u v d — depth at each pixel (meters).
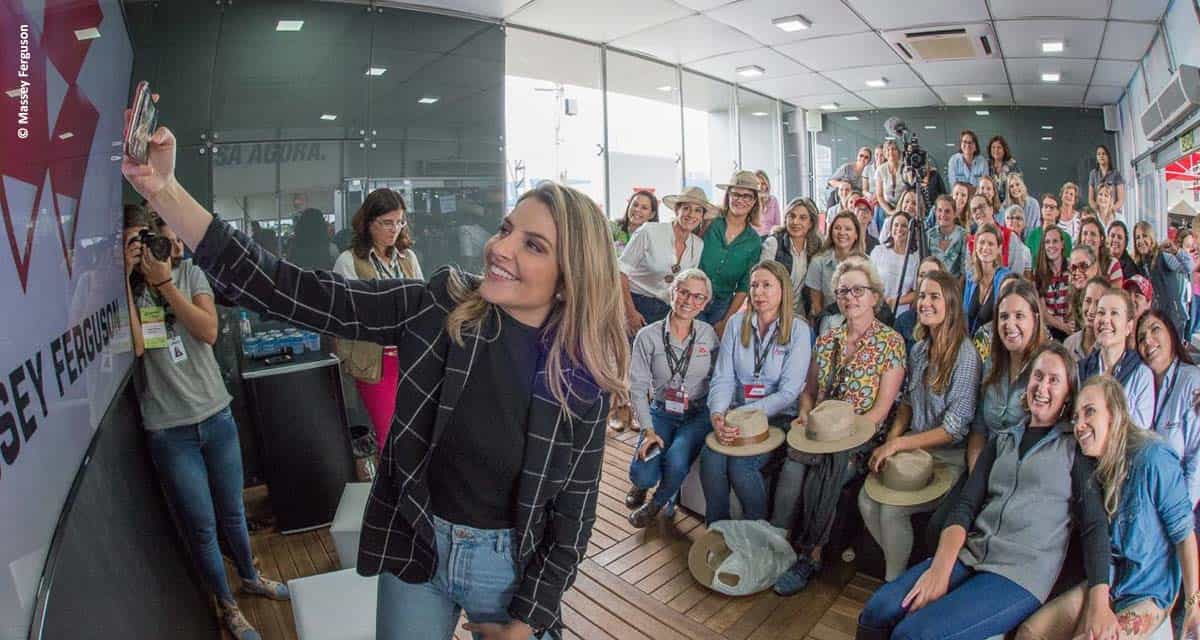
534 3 4.61
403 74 4.54
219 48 3.87
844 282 2.88
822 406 2.79
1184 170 4.37
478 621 1.27
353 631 1.83
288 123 4.10
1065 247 3.98
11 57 0.75
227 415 2.30
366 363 2.95
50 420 0.86
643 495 3.30
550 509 1.26
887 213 6.51
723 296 3.93
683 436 3.14
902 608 2.00
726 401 3.07
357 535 2.46
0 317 0.67
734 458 2.89
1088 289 2.71
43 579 0.78
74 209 1.08
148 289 2.04
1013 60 6.14
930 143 8.74
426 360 1.13
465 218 4.90
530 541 1.21
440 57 4.70
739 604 2.51
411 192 4.62
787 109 8.73
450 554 1.22
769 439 2.89
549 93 5.98
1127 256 4.00
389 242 3.06
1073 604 1.89
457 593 1.25
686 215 3.99
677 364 3.21
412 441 1.14
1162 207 4.85
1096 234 3.92
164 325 2.03
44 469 0.81
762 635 2.32
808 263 4.29
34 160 0.84
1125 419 1.89
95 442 1.17
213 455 2.28
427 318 1.14
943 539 2.11
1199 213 3.94
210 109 3.87
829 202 7.75
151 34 3.69
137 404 2.03
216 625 2.17
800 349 3.03
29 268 0.79
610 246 1.15
